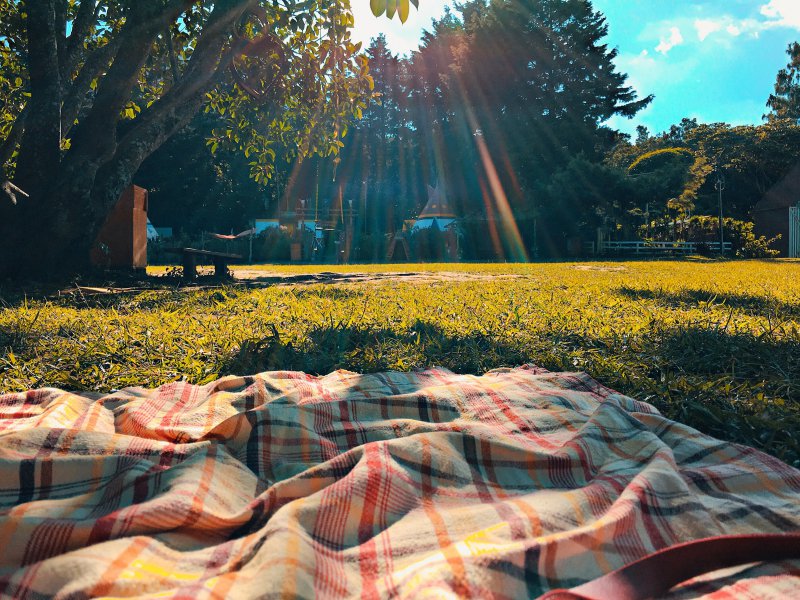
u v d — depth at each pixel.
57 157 10.05
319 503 1.46
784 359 3.50
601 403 2.46
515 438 2.23
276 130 13.45
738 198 51.84
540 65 39.44
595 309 6.03
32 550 1.30
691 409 2.54
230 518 1.47
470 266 20.59
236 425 2.11
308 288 9.23
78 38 10.71
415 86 52.84
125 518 1.34
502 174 40.34
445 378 3.12
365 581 1.28
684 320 5.01
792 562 1.29
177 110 11.26
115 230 12.90
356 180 61.69
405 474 1.66
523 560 1.24
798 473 1.81
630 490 1.53
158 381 3.21
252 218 51.72
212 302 6.89
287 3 10.57
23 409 2.50
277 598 1.07
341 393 2.70
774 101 70.75
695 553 1.21
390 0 2.52
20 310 5.68
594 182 34.16
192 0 10.05
